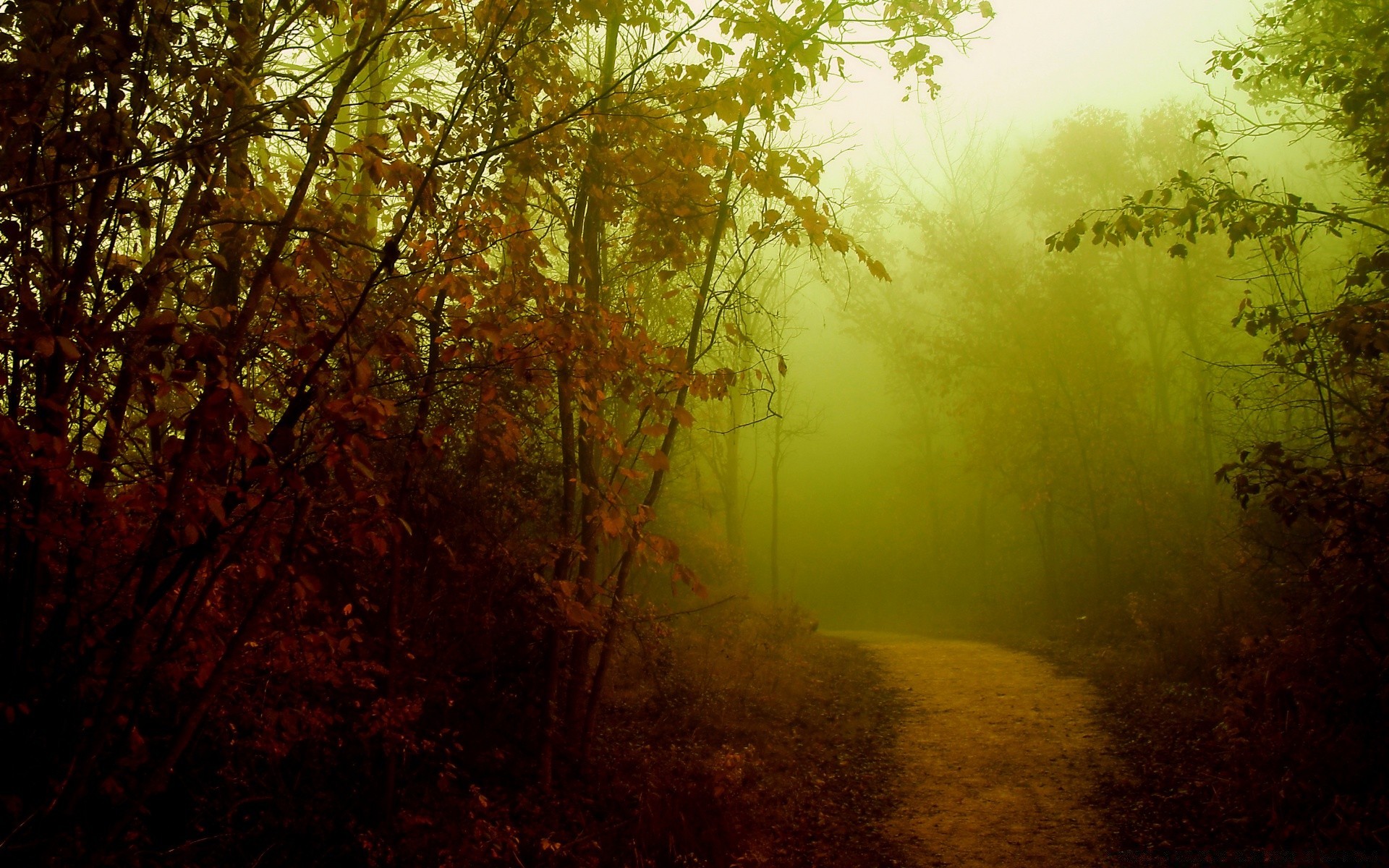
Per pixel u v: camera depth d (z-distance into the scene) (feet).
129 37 13.01
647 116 25.40
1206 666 37.37
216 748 18.86
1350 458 23.80
